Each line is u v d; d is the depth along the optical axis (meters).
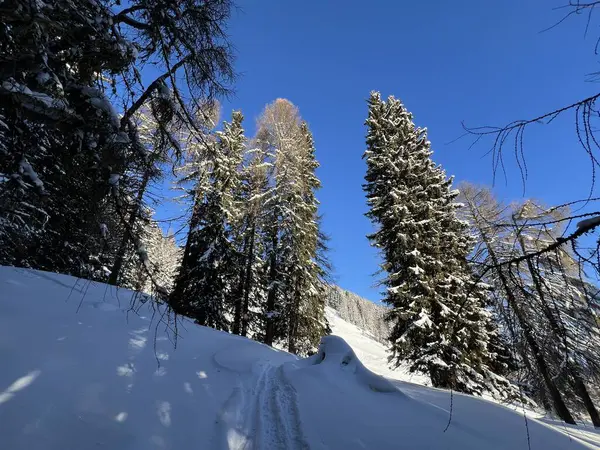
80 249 4.67
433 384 11.72
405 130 17.61
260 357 8.41
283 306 16.39
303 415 5.20
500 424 5.16
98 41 4.16
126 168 4.16
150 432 4.23
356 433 4.68
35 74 3.74
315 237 19.34
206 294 15.65
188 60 5.02
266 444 4.49
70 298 7.75
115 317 7.57
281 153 18.78
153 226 4.46
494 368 13.59
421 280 12.65
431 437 4.62
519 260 2.85
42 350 5.17
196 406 5.17
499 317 3.05
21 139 4.27
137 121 4.74
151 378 5.57
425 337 12.23
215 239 16.28
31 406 3.94
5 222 6.12
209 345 8.27
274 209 17.73
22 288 7.46
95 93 4.05
